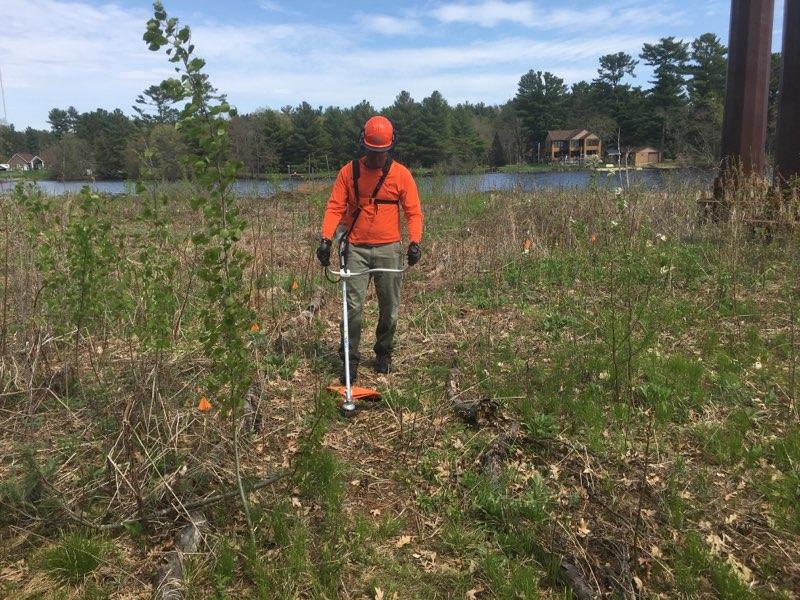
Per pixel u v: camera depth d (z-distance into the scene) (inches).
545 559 108.7
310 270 294.5
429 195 541.6
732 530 115.3
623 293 233.0
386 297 183.2
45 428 144.3
